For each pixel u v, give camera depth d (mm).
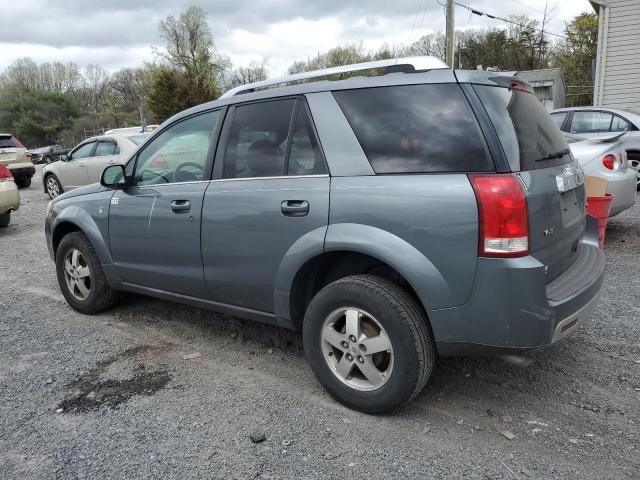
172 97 50344
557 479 2420
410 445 2701
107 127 68438
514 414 2967
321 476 2484
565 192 2992
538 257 2627
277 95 3332
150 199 3930
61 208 4762
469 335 2627
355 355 2934
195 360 3783
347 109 3012
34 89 68562
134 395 3305
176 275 3824
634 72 13516
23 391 3393
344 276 3227
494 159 2562
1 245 8094
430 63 2975
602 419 2891
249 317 3533
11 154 15750
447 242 2582
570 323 2701
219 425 2938
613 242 6621
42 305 5094
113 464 2627
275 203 3162
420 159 2734
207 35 54500
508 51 52250
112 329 4410
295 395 3246
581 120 9930
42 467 2621
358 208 2830
